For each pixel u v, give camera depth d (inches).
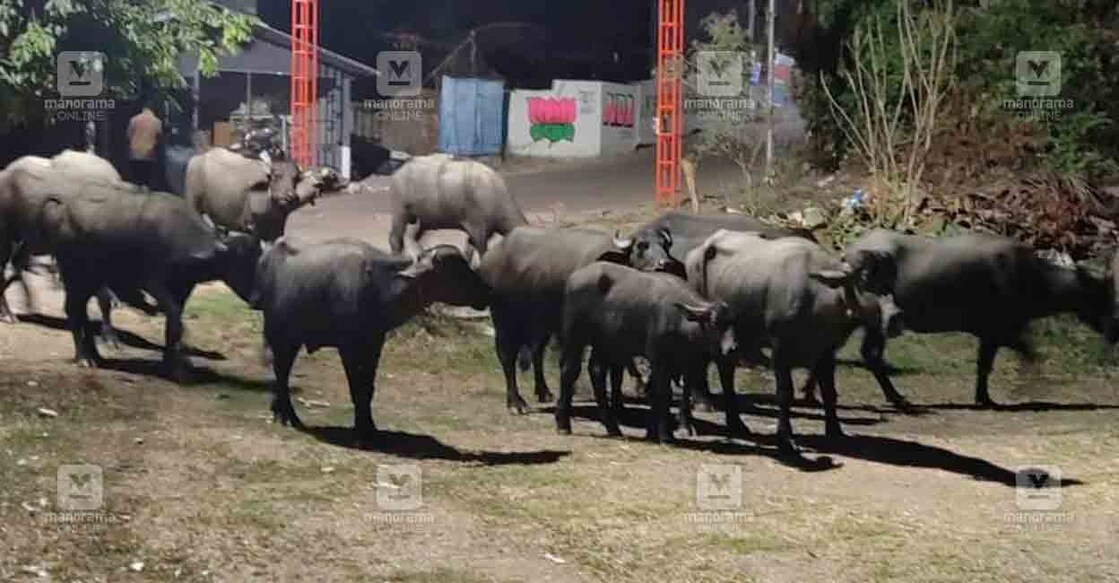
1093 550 379.6
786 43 1115.9
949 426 532.4
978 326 579.8
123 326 592.7
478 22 1686.8
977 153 834.8
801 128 1027.3
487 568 349.4
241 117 1157.1
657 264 500.7
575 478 424.8
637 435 490.3
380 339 445.4
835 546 375.9
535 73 1638.8
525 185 1268.5
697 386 542.0
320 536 366.0
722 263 487.8
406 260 438.0
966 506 418.0
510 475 425.1
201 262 510.0
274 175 628.4
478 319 636.7
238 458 426.0
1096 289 585.6
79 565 342.0
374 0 1627.7
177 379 519.5
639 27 1708.9
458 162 641.6
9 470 401.1
